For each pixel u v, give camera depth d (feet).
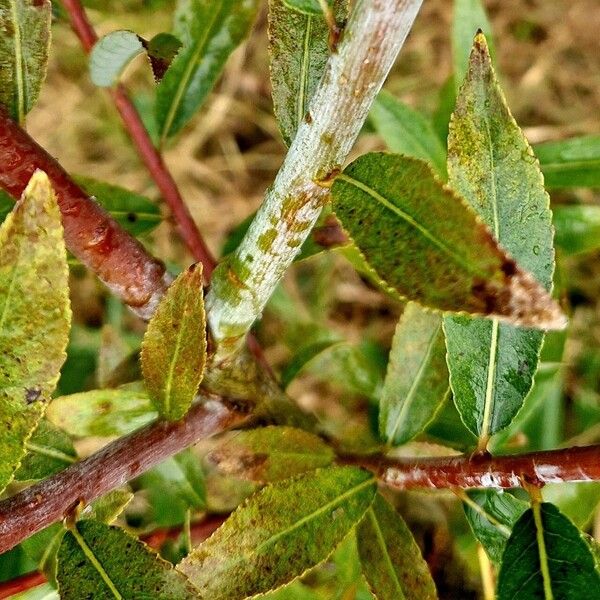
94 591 0.53
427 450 0.76
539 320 0.41
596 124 1.45
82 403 0.71
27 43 0.55
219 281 0.60
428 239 0.43
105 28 1.38
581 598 0.50
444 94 1.01
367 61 0.45
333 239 0.79
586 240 0.89
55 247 0.46
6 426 0.49
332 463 0.71
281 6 0.57
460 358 0.60
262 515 0.62
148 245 1.39
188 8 0.82
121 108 0.83
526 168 0.57
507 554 0.52
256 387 0.72
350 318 1.42
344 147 0.49
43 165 0.54
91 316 1.34
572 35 1.50
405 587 0.69
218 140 1.54
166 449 0.62
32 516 0.55
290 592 0.84
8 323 0.47
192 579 0.60
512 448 0.93
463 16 0.93
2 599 0.70
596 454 0.53
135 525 0.98
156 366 0.59
